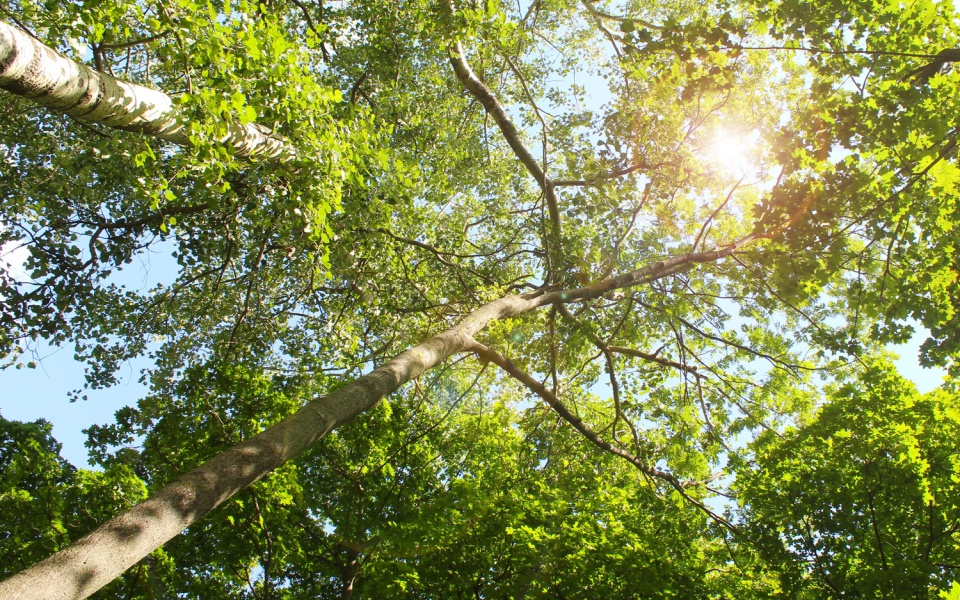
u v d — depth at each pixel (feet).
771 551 25.43
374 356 38.93
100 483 24.85
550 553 23.35
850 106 26.32
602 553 23.02
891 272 29.55
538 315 44.86
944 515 24.03
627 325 47.62
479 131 48.83
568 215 42.96
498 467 30.73
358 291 37.22
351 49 36.76
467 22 29.73
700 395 40.96
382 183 25.40
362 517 28.63
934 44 26.25
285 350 39.70
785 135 28.99
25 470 27.71
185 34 17.28
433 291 41.47
